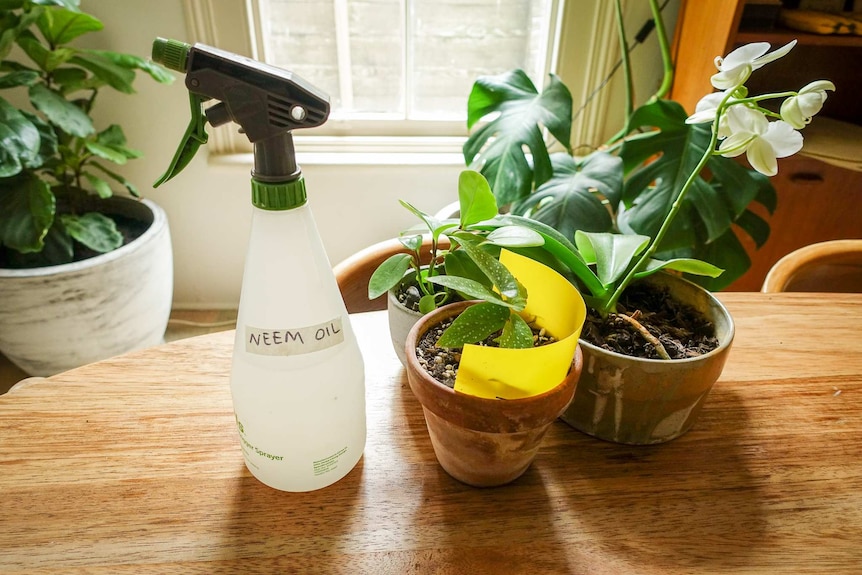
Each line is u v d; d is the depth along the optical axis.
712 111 0.53
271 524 0.49
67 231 1.31
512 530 0.49
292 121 0.38
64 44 1.31
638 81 1.53
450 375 0.49
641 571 0.46
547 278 0.50
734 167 1.07
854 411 0.62
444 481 0.54
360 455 0.55
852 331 0.74
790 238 1.57
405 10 1.52
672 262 0.57
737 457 0.57
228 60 0.37
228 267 1.75
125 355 0.67
